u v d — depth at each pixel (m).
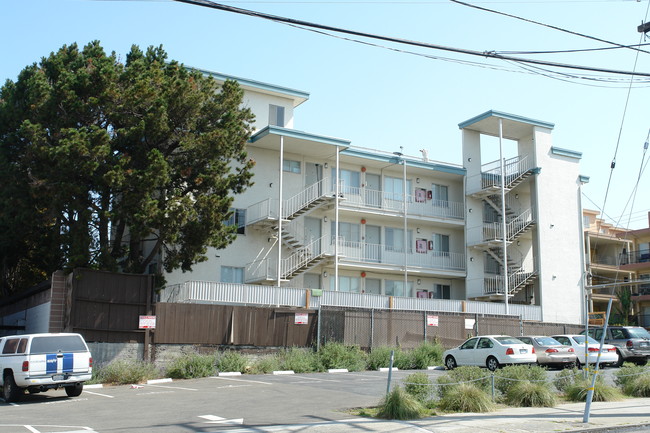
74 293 21.78
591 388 12.60
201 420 12.70
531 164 40.59
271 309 25.89
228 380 21.02
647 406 14.93
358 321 27.80
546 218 40.00
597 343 25.41
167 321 23.48
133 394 17.56
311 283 36.59
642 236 51.62
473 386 14.52
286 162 36.31
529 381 15.84
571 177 41.69
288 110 37.38
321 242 36.88
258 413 13.71
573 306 39.81
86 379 17.41
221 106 26.25
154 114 23.45
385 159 38.22
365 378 21.48
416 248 40.25
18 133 24.06
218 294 26.94
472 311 34.31
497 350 22.75
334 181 37.59
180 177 25.45
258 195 34.97
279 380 20.89
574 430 11.52
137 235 23.53
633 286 50.69
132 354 22.64
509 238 39.53
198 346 24.03
